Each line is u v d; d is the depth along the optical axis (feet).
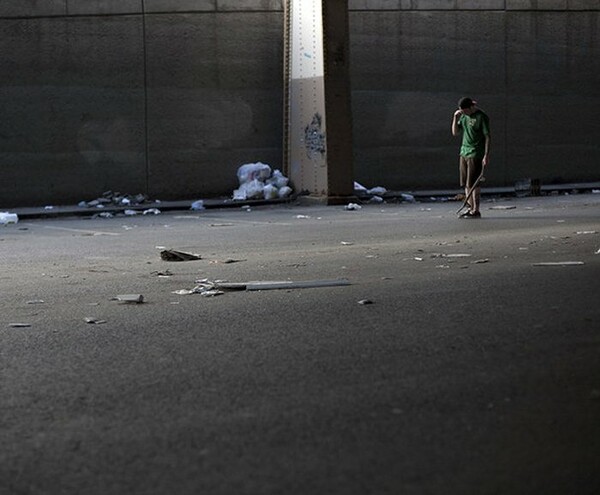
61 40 144.25
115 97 146.82
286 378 31.76
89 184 146.61
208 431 25.86
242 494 21.02
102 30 145.59
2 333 41.86
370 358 34.47
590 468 22.34
